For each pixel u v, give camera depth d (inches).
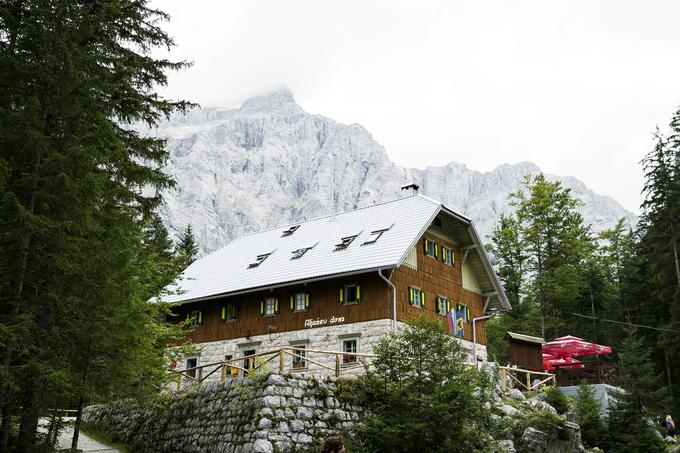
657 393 1435.8
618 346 2114.9
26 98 629.9
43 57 642.8
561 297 2020.2
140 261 864.3
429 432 785.6
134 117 840.3
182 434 913.5
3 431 598.2
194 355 1457.9
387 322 1205.7
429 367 827.4
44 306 619.8
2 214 578.6
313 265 1334.9
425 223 1295.5
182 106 870.4
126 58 828.0
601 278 2223.2
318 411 818.8
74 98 657.6
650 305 2005.4
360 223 1451.8
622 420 1175.0
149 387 845.8
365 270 1202.6
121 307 674.8
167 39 870.4
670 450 1177.4
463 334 1421.0
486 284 1537.9
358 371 1185.4
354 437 815.7
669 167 1867.6
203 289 1491.1
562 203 2075.5
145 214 816.3
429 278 1355.8
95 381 693.9
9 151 621.9
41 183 640.4
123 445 1020.5
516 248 2143.2
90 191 617.9
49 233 605.6
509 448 912.3
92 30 700.7
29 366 572.7
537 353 1451.8
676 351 1674.5
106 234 663.1
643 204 1891.0
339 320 1263.5
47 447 649.0
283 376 811.4
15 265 590.9
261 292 1390.3
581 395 1229.1
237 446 776.3
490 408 995.3
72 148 617.9
